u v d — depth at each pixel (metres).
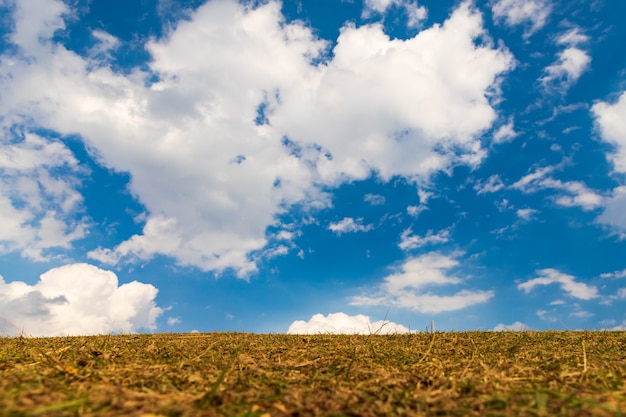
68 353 4.43
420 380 3.35
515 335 6.41
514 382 3.19
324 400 2.78
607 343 5.40
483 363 3.93
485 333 6.75
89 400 2.55
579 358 4.14
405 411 2.58
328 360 4.32
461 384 3.12
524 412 2.41
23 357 4.17
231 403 2.71
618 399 2.65
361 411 2.57
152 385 3.10
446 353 4.78
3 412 2.22
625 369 3.61
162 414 2.38
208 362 4.14
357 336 6.91
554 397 2.72
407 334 6.95
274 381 3.33
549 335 6.38
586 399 2.56
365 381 3.36
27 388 2.74
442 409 2.57
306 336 6.93
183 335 7.07
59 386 2.91
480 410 2.53
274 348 5.21
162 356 4.46
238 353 4.70
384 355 4.62
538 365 3.93
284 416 2.52
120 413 2.37
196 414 2.43
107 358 4.17
